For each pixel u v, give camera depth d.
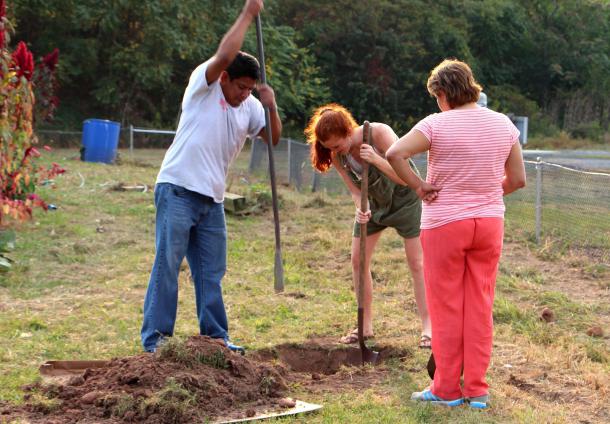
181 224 4.95
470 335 4.29
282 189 14.02
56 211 10.59
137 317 6.14
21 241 8.76
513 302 6.79
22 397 4.35
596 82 41.94
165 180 4.98
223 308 5.26
